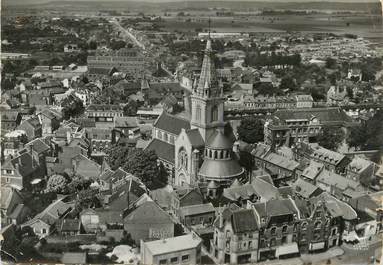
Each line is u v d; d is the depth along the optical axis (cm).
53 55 13188
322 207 9200
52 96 13362
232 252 8794
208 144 10894
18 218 9662
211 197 10462
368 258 9188
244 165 12012
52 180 10669
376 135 11919
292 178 11556
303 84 13388
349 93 12769
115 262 8862
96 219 9506
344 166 11488
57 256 8994
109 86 14200
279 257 9019
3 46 12281
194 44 13738
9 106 12500
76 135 12612
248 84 13812
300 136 12812
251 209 8950
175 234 9419
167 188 11038
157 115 13750
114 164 11700
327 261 9069
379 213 9969
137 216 9256
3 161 11281
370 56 12381
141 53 14175
